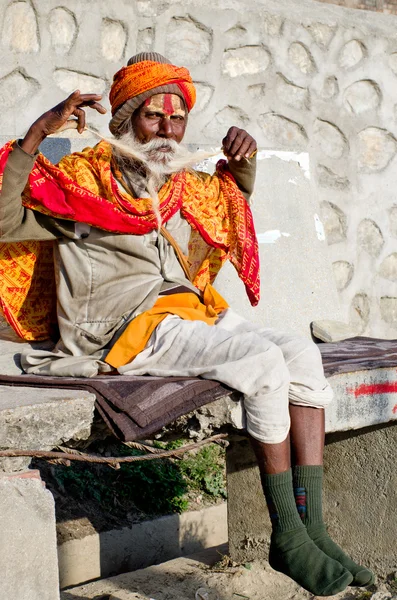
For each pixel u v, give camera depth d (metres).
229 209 4.43
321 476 3.79
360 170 7.54
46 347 4.24
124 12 6.33
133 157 4.03
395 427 4.58
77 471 5.73
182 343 3.76
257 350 3.59
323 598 4.54
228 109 6.91
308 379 3.74
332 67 7.36
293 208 6.11
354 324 7.54
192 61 6.70
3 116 5.85
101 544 5.25
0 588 3.01
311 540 3.57
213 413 3.63
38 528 3.11
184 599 4.53
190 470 6.12
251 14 6.92
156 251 4.10
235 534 5.16
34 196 3.82
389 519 4.64
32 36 5.95
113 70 6.33
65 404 3.25
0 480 3.05
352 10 7.66
